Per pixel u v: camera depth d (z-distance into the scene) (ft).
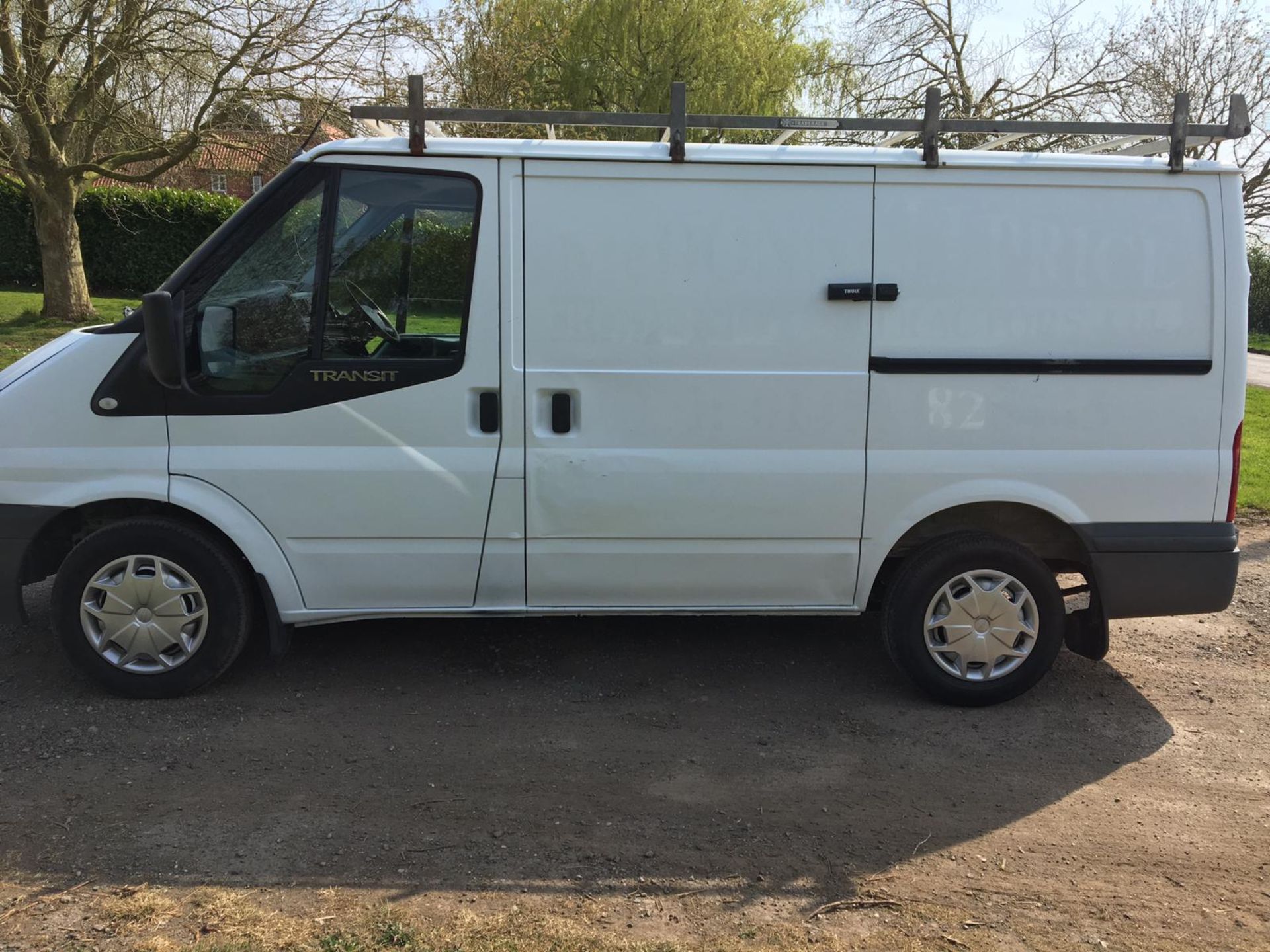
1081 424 12.17
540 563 12.28
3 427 11.62
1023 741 12.13
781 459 12.07
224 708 12.37
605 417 11.91
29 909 8.28
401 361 11.73
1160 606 12.59
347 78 44.98
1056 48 53.16
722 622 15.93
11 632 14.56
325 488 11.87
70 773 10.68
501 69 52.26
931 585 12.51
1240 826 10.25
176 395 11.66
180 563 12.04
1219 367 12.18
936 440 12.12
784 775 11.14
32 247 72.13
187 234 75.15
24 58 44.86
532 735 11.98
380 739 11.73
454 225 11.73
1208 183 12.03
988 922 8.50
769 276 11.82
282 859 9.16
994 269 11.93
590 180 11.68
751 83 74.95
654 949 7.95
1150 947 8.22
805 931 8.30
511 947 7.91
